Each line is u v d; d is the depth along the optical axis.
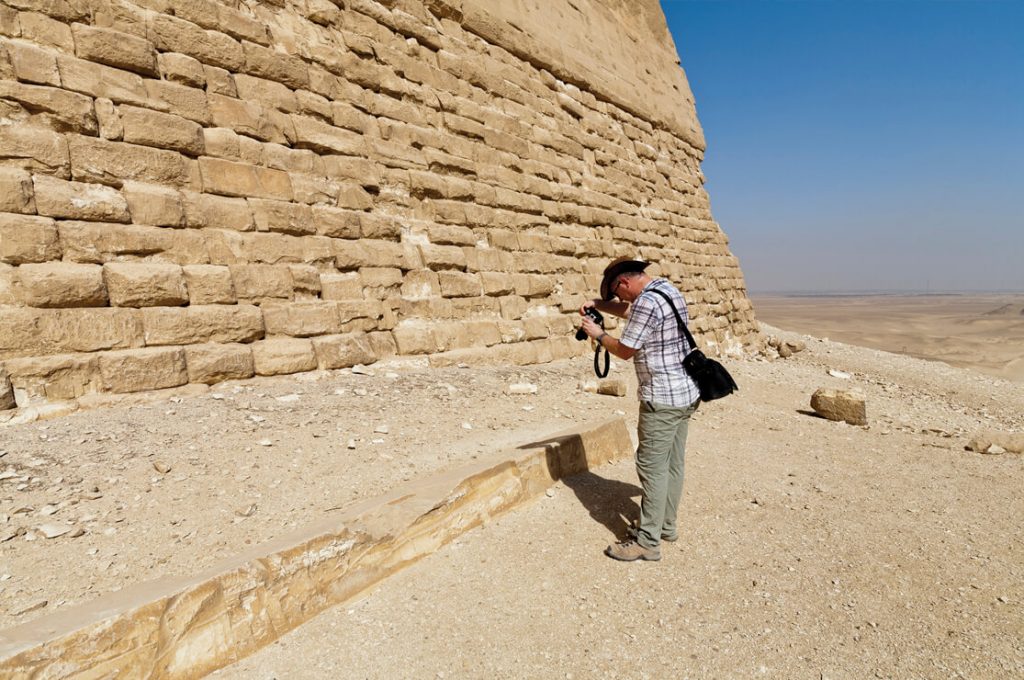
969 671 2.76
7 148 5.13
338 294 7.30
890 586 3.48
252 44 7.18
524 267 10.31
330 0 8.24
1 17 5.34
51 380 4.95
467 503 3.76
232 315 6.19
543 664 2.73
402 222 8.48
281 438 4.86
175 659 2.44
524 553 3.62
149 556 3.16
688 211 16.97
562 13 13.48
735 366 13.21
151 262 5.81
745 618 3.13
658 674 2.71
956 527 4.44
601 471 5.03
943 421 10.49
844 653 2.88
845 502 4.83
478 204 9.81
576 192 12.16
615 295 3.96
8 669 2.04
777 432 7.43
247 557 2.88
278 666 2.60
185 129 6.29
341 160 7.85
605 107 14.20
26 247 5.06
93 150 5.61
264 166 6.97
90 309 5.30
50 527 3.25
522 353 9.48
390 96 8.84
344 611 2.97
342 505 3.87
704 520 4.28
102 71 5.83
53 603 2.71
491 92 10.76
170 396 5.50
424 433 5.44
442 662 2.70
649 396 3.62
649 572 3.54
